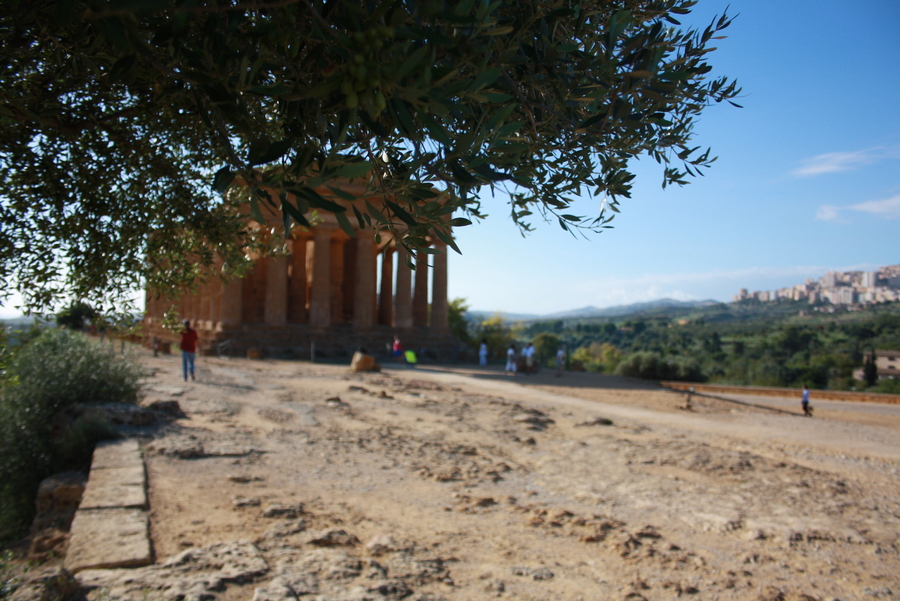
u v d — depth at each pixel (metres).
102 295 4.59
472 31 1.74
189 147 4.61
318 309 46.97
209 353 41.59
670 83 2.42
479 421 16.20
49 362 11.17
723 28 2.94
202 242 5.06
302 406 16.80
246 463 9.90
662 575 6.11
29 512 8.56
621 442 13.57
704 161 3.29
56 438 9.70
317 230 47.09
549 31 2.41
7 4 2.21
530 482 10.12
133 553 5.40
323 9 1.89
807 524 8.02
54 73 3.10
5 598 4.24
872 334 124.56
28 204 3.98
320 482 9.20
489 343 70.50
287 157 2.28
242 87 1.72
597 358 123.44
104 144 4.14
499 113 1.96
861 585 6.08
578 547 6.89
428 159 2.24
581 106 2.65
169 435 11.04
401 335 48.59
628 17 2.32
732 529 7.83
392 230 2.31
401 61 1.55
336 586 5.09
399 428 14.50
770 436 15.87
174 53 1.89
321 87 1.57
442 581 5.57
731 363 98.81
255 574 5.18
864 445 14.98
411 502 8.48
